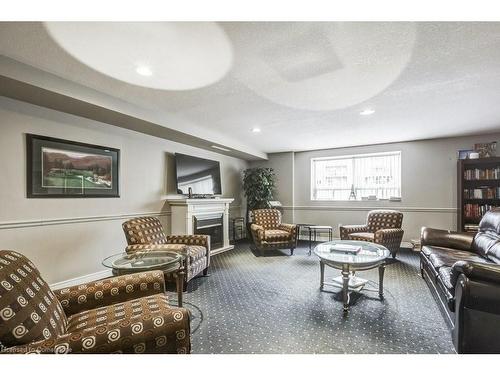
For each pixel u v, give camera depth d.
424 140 4.88
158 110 3.22
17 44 1.77
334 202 5.77
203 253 3.19
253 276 3.31
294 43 1.77
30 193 2.59
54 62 2.03
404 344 1.78
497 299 1.46
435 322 2.08
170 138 4.12
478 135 4.49
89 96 2.51
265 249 4.47
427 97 2.74
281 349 1.73
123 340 1.03
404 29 1.62
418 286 2.91
